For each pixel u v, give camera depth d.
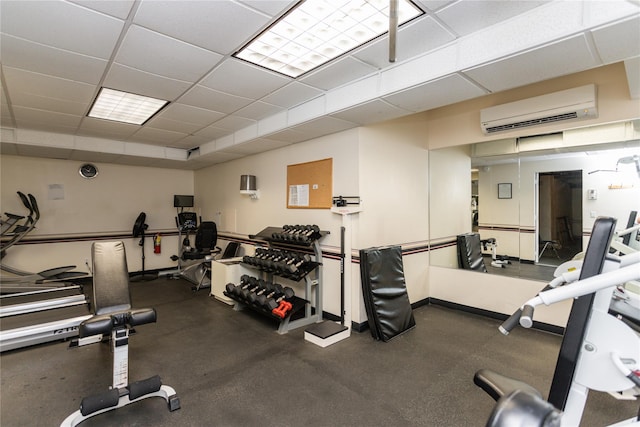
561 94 3.11
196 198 7.36
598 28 1.67
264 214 5.10
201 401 2.26
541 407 0.67
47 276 5.12
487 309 3.95
